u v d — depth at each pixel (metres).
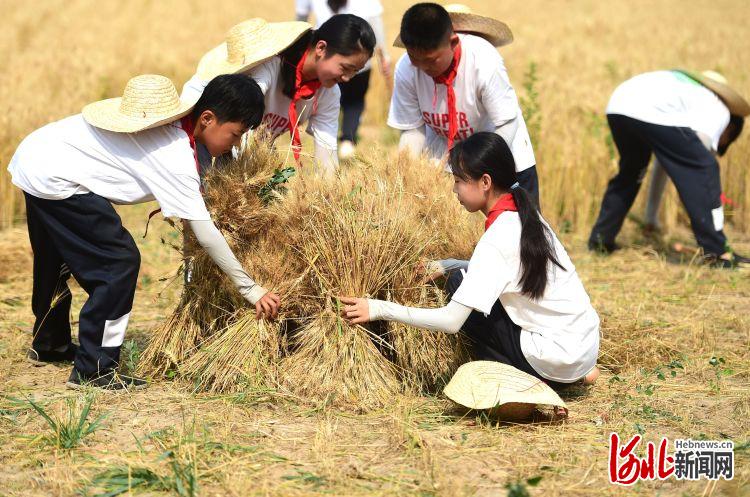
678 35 21.17
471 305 4.12
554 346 4.30
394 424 4.09
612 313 6.04
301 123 5.34
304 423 4.16
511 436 4.06
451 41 5.26
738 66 13.96
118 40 19.12
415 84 5.61
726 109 7.27
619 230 7.86
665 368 5.12
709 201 7.20
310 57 4.90
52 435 3.91
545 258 4.16
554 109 9.99
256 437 3.98
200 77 4.99
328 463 3.69
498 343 4.44
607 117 7.57
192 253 4.66
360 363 4.43
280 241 4.64
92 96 11.09
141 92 4.28
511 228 4.14
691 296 6.61
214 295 4.71
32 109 9.05
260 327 4.53
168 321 4.79
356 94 8.94
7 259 6.79
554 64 15.63
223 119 4.23
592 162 8.71
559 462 3.77
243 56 4.85
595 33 22.12
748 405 4.46
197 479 3.55
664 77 7.41
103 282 4.49
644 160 7.58
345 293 4.47
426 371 4.65
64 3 27.88
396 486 3.52
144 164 4.28
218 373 4.51
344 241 4.47
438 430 4.08
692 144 7.13
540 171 8.72
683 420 4.26
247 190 4.53
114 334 4.58
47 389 4.62
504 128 5.46
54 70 12.77
